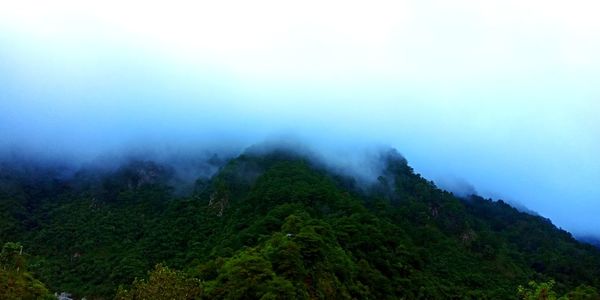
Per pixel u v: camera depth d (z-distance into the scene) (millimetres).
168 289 59062
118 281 106812
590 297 62125
